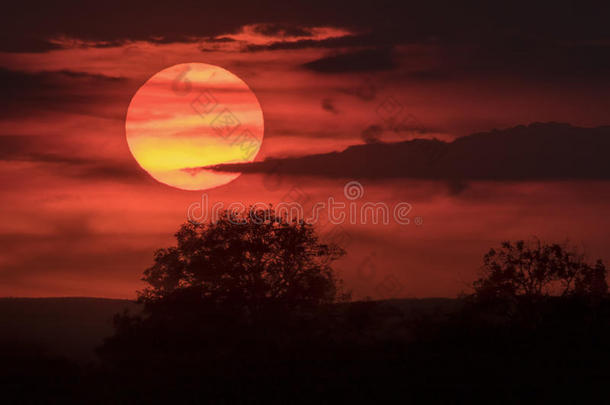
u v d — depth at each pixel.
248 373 177.50
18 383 164.62
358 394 155.00
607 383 164.50
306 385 164.25
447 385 162.25
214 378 172.00
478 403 147.00
